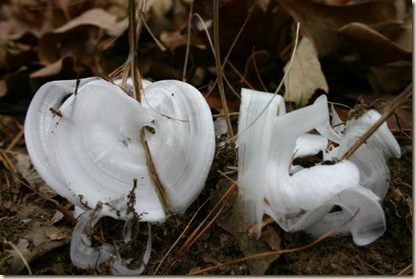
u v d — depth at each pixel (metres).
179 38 0.55
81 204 0.35
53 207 0.42
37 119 0.36
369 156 0.37
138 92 0.36
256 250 0.36
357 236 0.36
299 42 0.52
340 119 0.43
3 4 0.65
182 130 0.36
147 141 0.36
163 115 0.36
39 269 0.37
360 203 0.35
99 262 0.36
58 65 0.54
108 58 0.58
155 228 0.37
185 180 0.35
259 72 0.52
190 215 0.38
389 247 0.37
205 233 0.37
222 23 0.51
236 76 0.52
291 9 0.51
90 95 0.34
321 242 0.37
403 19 0.53
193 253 0.37
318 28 0.52
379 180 0.37
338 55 0.53
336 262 0.36
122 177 0.35
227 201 0.37
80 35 0.58
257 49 0.52
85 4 0.63
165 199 0.36
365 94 0.52
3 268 0.36
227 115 0.39
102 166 0.35
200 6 0.51
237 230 0.36
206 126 0.36
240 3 0.49
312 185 0.35
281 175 0.36
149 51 0.56
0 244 0.38
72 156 0.34
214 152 0.36
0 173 0.46
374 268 0.36
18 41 0.61
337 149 0.39
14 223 0.40
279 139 0.36
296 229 0.36
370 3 0.51
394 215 0.38
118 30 0.57
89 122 0.35
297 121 0.35
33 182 0.45
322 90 0.50
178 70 0.56
